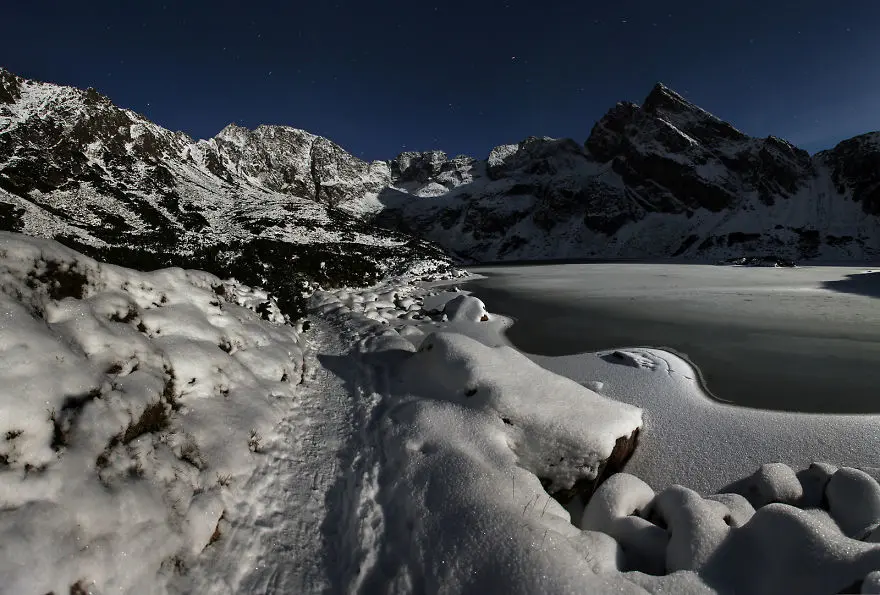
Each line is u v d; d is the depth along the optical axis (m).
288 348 7.89
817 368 9.34
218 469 4.22
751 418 6.78
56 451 3.04
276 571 3.48
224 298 7.88
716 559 3.11
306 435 5.60
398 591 3.21
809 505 4.16
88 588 2.65
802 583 2.72
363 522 3.95
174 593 3.04
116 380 4.02
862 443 5.84
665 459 5.65
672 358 9.98
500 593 2.87
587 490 4.76
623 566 3.32
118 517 3.05
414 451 4.77
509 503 3.68
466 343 6.45
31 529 2.55
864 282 24.48
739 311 16.59
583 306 19.36
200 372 5.20
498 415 5.16
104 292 4.86
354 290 22.36
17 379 3.04
